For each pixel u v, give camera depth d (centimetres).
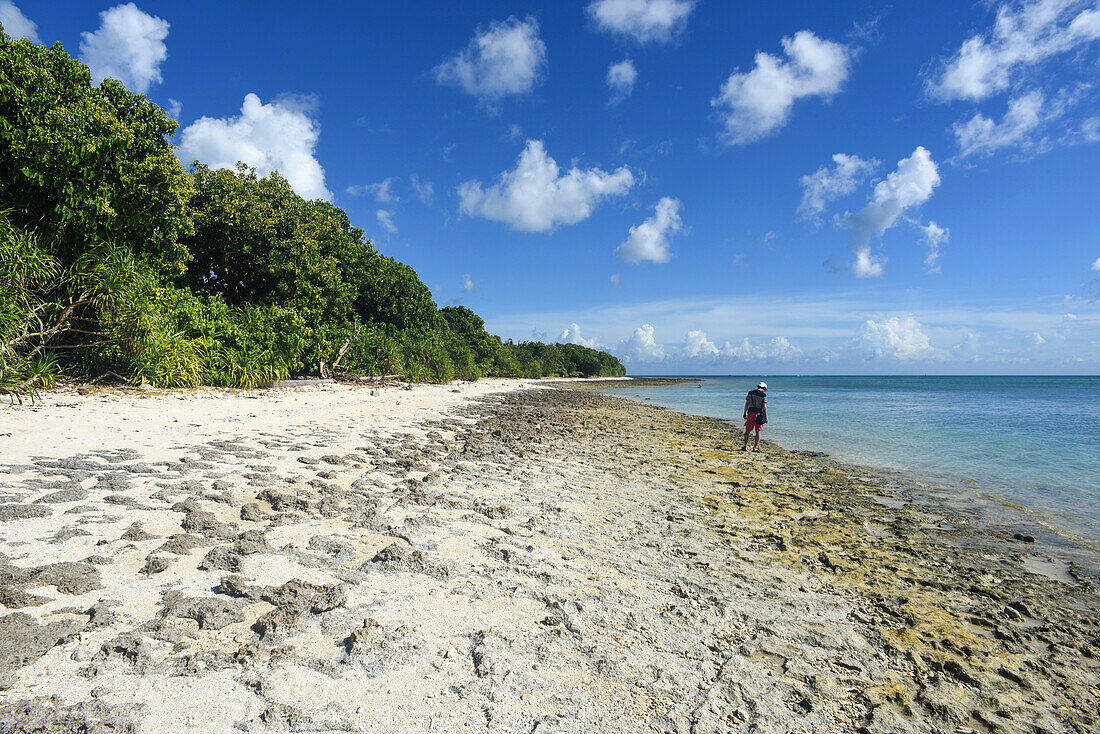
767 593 498
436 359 3847
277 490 623
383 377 3023
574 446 1341
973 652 412
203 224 2248
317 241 2620
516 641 361
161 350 1520
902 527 760
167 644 307
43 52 1416
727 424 2191
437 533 563
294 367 2375
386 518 581
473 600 416
